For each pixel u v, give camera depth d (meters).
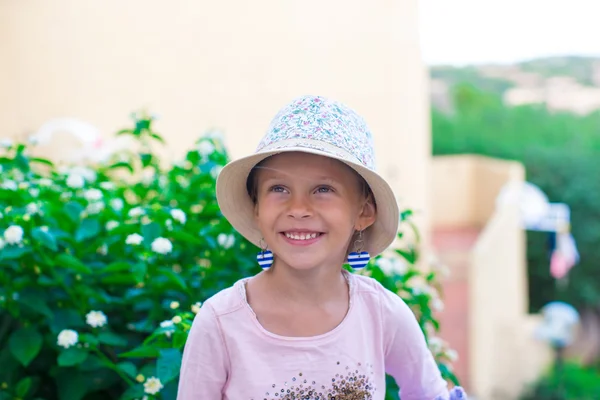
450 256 10.47
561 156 12.99
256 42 4.61
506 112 16.92
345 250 1.89
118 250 2.69
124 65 4.51
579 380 8.43
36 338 2.44
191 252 2.70
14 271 2.55
